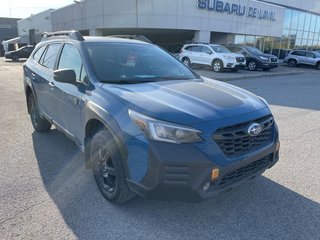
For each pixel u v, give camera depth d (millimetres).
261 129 3033
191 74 4258
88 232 2859
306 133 6066
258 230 2924
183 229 2926
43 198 3416
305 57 29594
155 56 4375
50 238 2762
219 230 2918
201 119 2701
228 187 2828
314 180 3963
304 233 2885
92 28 28688
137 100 2934
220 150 2701
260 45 32812
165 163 2602
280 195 3559
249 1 29312
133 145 2760
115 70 3738
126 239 2777
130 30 28234
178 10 24344
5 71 19516
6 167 4195
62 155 4641
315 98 10438
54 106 4477
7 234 2793
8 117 6910
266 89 12609
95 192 3557
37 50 5652
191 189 2646
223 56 18625
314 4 38750
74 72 3617
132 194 3113
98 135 3221
